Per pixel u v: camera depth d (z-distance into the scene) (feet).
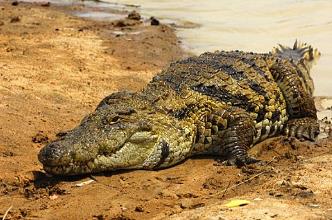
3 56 62.95
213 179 38.22
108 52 68.18
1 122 45.52
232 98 43.88
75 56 65.46
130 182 37.45
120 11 91.61
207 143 42.50
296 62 52.85
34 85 54.90
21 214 33.65
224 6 90.07
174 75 44.19
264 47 69.67
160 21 84.69
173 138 40.06
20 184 37.35
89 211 33.71
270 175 37.96
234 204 32.86
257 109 45.03
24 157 41.01
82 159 36.65
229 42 72.64
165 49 70.69
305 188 34.99
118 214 33.17
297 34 73.46
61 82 56.65
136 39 74.54
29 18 83.56
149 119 39.27
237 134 42.19
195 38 75.20
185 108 41.47
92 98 53.57
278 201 33.19
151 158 39.24
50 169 36.50
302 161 40.34
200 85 43.24
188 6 92.22
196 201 34.73
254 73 46.73
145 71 62.44
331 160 40.19
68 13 89.81
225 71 45.37
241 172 39.40
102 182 37.27
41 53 65.36
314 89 56.70
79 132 37.60
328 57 64.59
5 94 51.47
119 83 57.98
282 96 48.01
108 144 37.37
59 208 34.19
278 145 45.11
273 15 82.38
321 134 47.34
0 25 77.97
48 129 45.80
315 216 30.89
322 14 80.89
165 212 33.30
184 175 39.17
